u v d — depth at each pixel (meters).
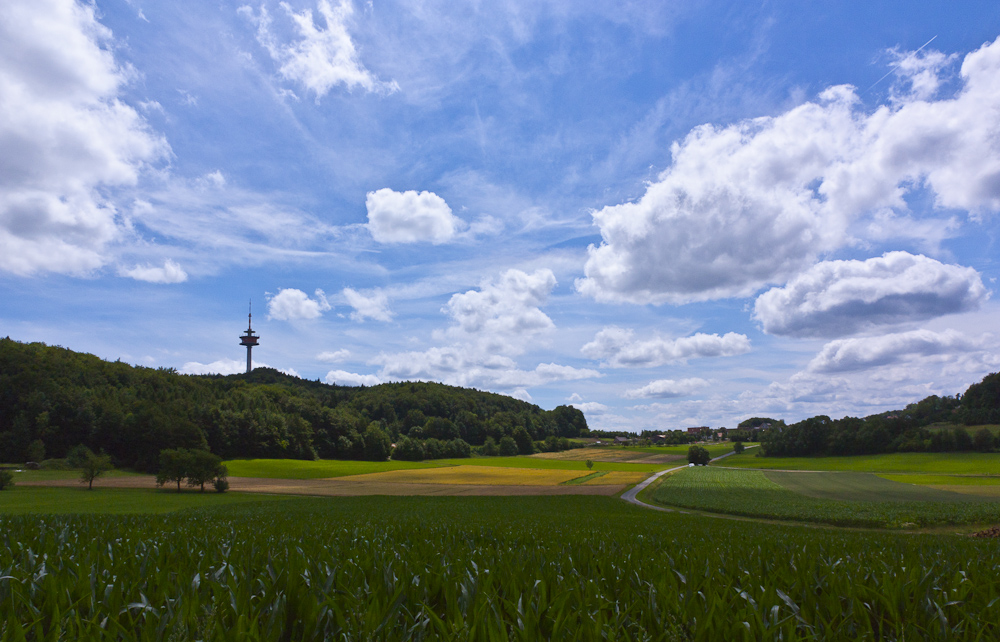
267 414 128.62
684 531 17.22
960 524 38.38
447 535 9.69
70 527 10.48
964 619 3.53
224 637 2.97
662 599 3.89
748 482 86.94
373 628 3.19
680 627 3.21
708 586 4.26
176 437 102.50
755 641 3.19
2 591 3.76
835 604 3.82
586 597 3.89
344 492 73.06
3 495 60.12
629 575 4.94
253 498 60.62
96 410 105.75
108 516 15.11
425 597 4.21
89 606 3.74
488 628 3.06
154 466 99.00
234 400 141.88
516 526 17.25
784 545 9.56
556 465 133.50
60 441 101.38
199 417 115.25
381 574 4.61
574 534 12.48
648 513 39.00
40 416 100.81
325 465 114.69
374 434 141.25
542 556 6.03
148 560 5.24
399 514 31.19
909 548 9.15
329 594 4.05
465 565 5.20
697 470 119.19
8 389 106.88
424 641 3.12
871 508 46.28
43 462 91.44
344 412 161.12
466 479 96.69
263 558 5.62
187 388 149.75
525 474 107.69
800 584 4.50
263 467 105.50
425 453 148.38
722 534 15.43
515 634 3.19
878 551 8.53
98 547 6.45
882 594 4.11
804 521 42.53
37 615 3.47
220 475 74.06
